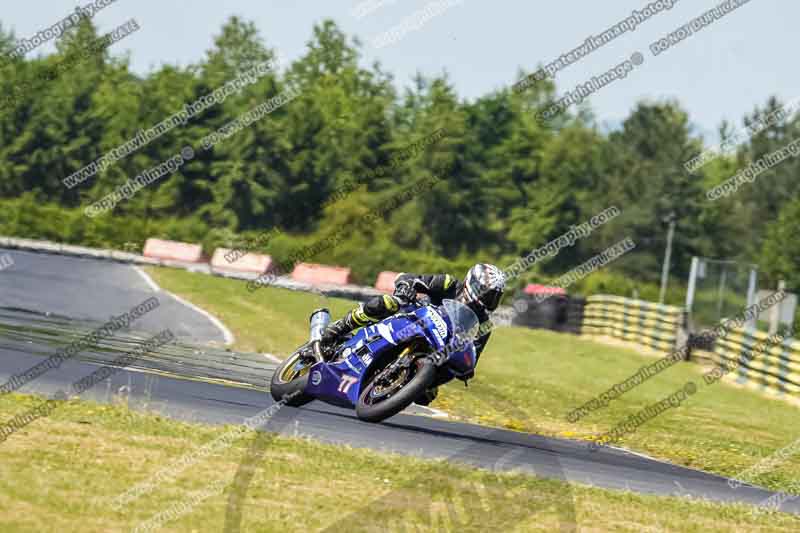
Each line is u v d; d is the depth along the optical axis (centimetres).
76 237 15738
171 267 12138
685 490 2975
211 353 4878
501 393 4994
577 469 3034
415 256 17912
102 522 1752
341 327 2622
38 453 2128
